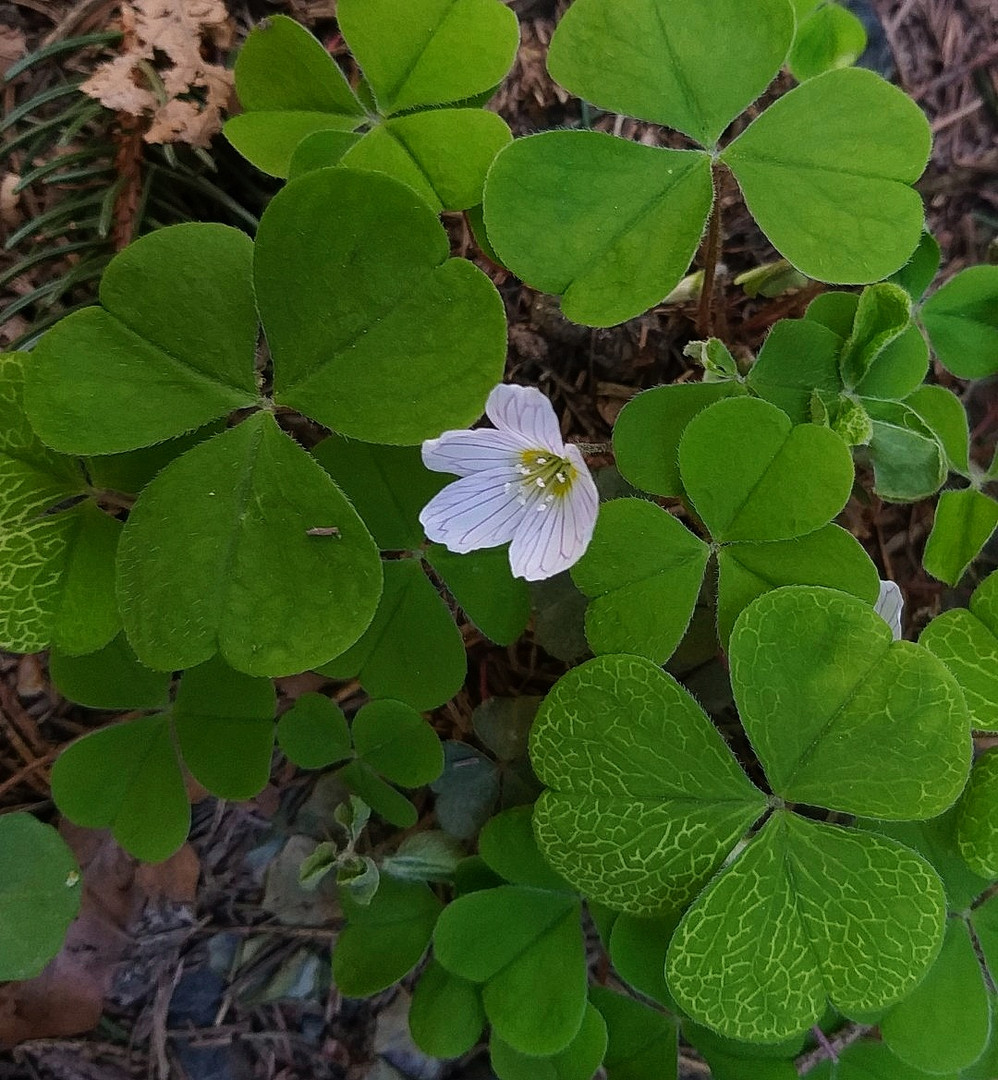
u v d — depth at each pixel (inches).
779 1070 3.6
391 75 3.6
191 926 4.6
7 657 4.5
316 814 4.6
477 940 3.7
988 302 4.1
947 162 5.0
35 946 3.6
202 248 3.1
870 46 5.0
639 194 3.3
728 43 3.3
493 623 3.8
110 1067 4.5
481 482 3.3
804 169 3.4
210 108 4.1
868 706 3.2
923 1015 3.5
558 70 3.3
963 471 4.1
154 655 3.1
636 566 3.5
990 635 3.7
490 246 3.6
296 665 3.1
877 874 3.2
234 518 3.2
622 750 3.3
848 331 3.9
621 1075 3.8
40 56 4.2
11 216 4.3
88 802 3.8
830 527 3.5
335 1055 4.6
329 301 3.0
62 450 3.0
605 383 4.7
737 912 3.2
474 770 4.3
